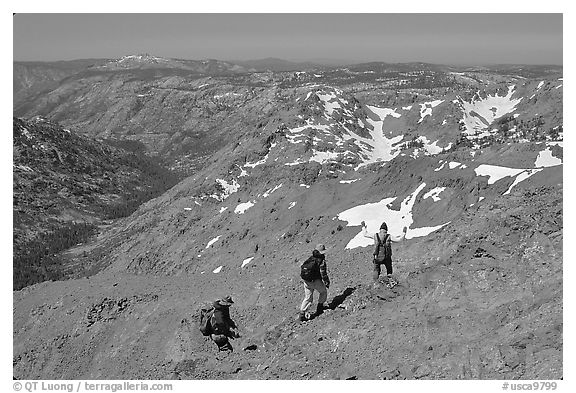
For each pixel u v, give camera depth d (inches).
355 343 597.0
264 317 816.3
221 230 2415.1
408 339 568.7
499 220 690.2
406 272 713.6
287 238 1791.3
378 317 625.9
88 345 1063.0
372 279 762.8
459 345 536.4
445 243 780.0
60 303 1197.1
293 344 651.5
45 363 1085.1
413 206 1596.9
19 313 1227.9
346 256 980.6
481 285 613.3
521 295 578.9
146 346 945.5
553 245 616.7
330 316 677.9
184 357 804.6
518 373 485.4
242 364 684.7
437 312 592.7
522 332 524.4
